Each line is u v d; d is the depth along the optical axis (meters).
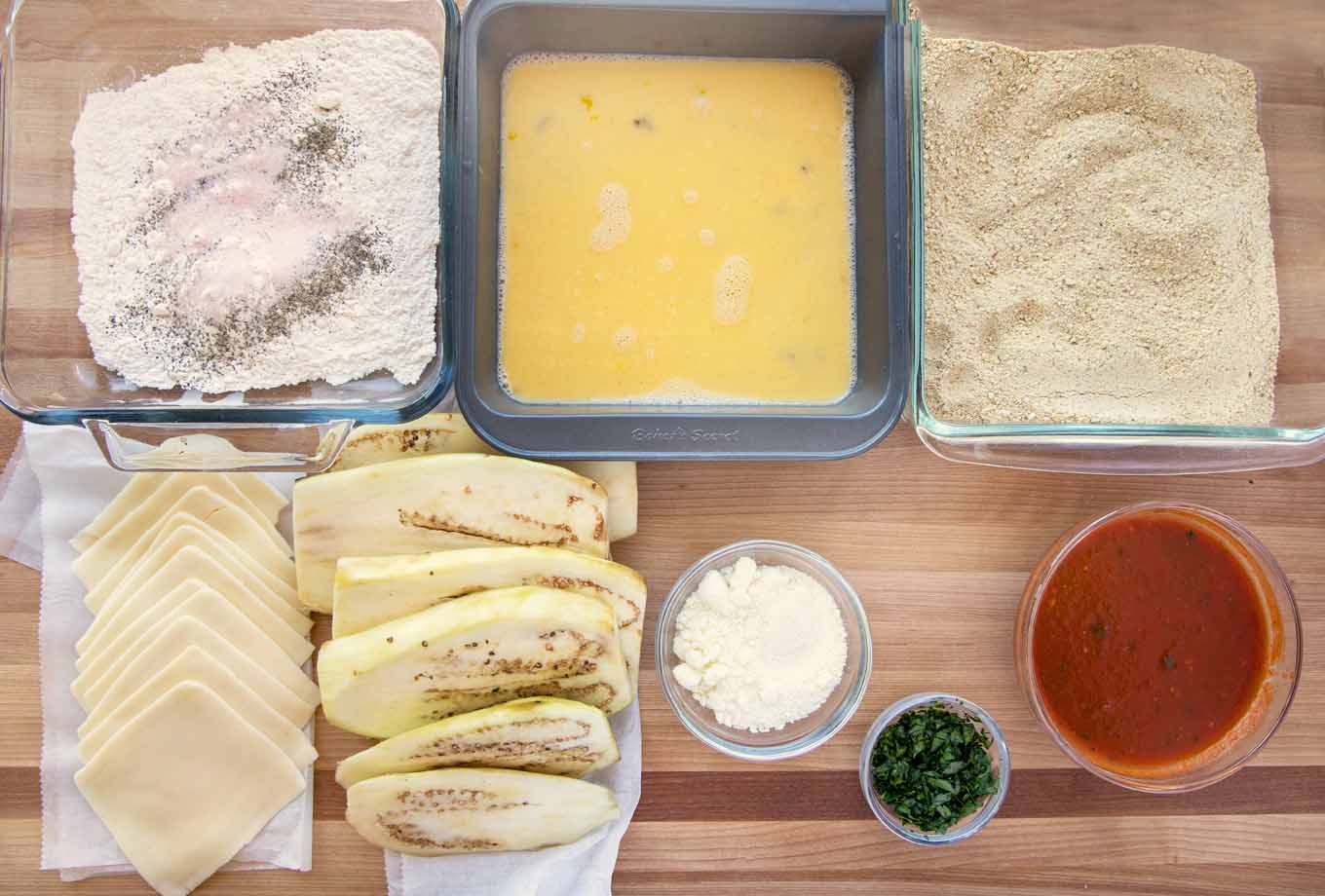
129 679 0.72
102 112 0.72
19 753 0.75
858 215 0.75
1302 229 0.78
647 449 0.71
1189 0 0.78
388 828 0.72
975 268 0.75
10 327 0.72
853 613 0.76
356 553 0.72
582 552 0.73
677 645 0.75
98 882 0.74
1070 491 0.78
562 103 0.75
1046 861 0.78
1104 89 0.76
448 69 0.70
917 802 0.75
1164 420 0.75
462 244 0.70
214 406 0.70
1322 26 0.78
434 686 0.70
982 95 0.76
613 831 0.75
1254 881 0.78
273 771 0.73
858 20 0.72
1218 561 0.76
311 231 0.71
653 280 0.75
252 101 0.72
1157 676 0.76
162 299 0.71
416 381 0.72
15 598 0.75
